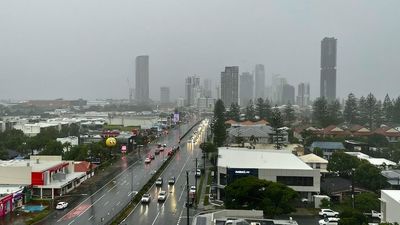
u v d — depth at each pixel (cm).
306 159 9444
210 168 10456
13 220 6119
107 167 10838
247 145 13438
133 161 11850
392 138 15462
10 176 7538
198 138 18075
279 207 5909
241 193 6147
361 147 12794
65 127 18662
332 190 7588
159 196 7362
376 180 7912
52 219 6131
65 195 7706
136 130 17525
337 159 9119
